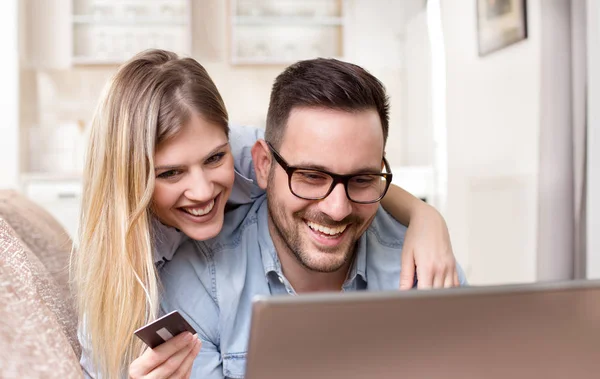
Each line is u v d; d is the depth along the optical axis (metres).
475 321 0.51
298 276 1.22
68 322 1.21
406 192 1.41
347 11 4.61
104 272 1.16
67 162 4.25
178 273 1.23
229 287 1.18
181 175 1.15
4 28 3.93
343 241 1.09
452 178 3.92
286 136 1.05
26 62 4.29
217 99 1.19
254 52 4.64
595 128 2.42
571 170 2.44
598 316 0.52
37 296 0.84
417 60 4.49
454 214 3.88
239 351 1.17
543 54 2.49
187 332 0.87
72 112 4.54
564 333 0.52
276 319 0.48
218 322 1.19
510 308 0.51
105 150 1.16
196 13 4.61
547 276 2.47
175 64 1.19
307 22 4.57
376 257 1.28
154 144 1.11
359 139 1.00
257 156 1.18
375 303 0.49
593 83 2.42
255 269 1.22
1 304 0.71
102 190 1.17
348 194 1.03
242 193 1.33
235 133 1.44
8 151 3.91
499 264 3.28
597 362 0.53
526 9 2.95
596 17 2.41
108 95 1.17
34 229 1.52
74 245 1.26
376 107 1.05
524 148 3.00
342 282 1.25
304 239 1.09
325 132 1.00
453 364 0.51
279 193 1.09
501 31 3.20
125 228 1.13
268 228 1.23
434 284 1.12
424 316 0.50
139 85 1.14
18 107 3.94
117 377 1.13
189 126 1.12
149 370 0.89
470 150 3.65
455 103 3.86
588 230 2.44
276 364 0.49
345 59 4.63
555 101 2.45
